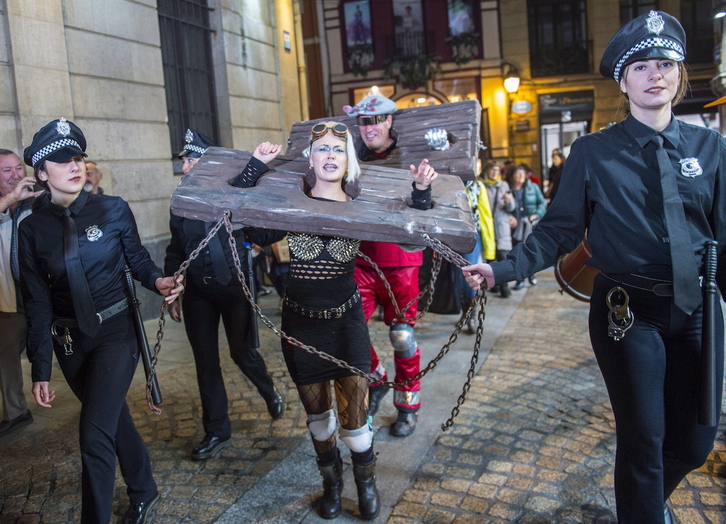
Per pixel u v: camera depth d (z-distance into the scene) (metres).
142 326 2.63
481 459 3.14
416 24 20.89
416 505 2.74
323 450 2.62
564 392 4.01
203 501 2.86
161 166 7.40
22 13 5.66
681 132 1.93
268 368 4.89
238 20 9.17
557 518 2.57
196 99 8.52
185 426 3.78
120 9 6.80
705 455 2.06
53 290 2.50
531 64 20.53
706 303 1.88
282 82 10.37
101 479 2.36
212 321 3.34
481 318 2.14
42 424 3.92
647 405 1.94
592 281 2.86
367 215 2.15
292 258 2.41
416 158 3.29
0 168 3.67
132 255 2.61
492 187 7.52
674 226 1.86
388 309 3.49
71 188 2.43
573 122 20.78
